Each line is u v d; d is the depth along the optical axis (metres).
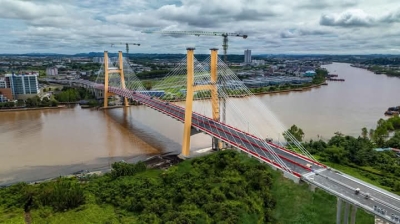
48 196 55.28
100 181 63.66
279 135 97.19
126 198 55.97
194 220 46.41
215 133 74.06
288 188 59.09
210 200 52.03
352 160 75.06
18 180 67.81
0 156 81.25
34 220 49.88
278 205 54.41
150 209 51.25
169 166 73.69
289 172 53.31
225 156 70.44
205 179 60.91
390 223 38.19
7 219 49.97
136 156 82.38
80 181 65.50
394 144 87.56
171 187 59.44
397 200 42.94
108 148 88.31
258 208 51.16
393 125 109.75
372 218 50.28
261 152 62.44
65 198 54.25
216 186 56.94
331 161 75.50
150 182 61.38
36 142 93.31
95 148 88.25
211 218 47.25
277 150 64.81
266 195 55.56
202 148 88.56
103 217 50.78
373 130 101.31
